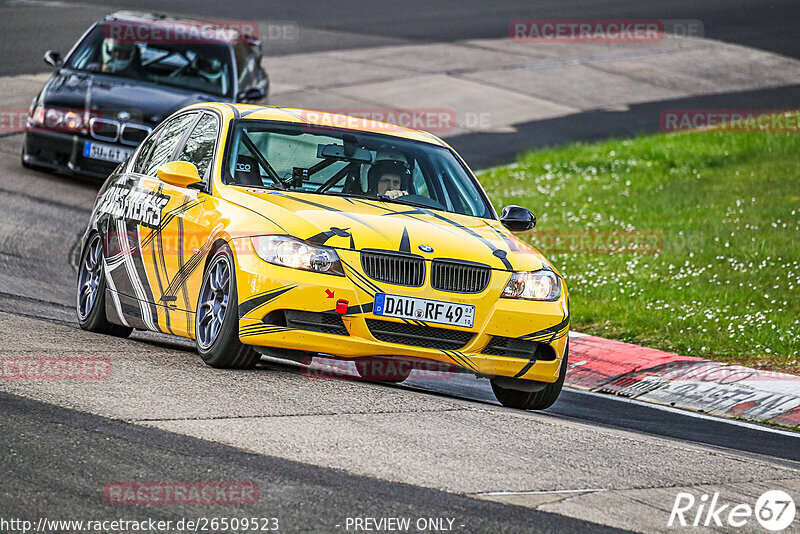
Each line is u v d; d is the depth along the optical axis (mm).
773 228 53812
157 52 55938
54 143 52781
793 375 31625
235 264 23750
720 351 35188
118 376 22406
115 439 17891
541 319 24547
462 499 16484
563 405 28078
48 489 15422
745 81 108000
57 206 49656
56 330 28594
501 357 24312
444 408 22641
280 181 26359
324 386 23406
